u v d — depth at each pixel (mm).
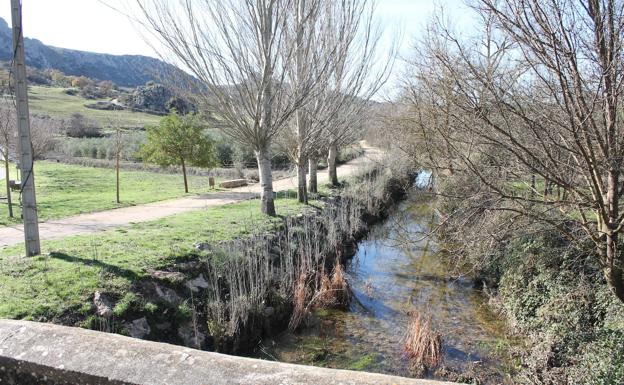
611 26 4004
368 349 7012
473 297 9180
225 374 1332
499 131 4883
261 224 10469
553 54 4246
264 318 7320
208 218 11023
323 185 18125
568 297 6273
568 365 5648
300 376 1295
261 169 11586
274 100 10977
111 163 25172
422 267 11172
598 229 5078
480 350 6855
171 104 31875
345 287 8750
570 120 4238
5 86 14031
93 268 6500
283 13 9844
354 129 15984
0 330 1649
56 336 1584
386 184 18047
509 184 6613
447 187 8281
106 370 1395
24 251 7551
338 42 11469
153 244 8031
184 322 6289
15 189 15227
